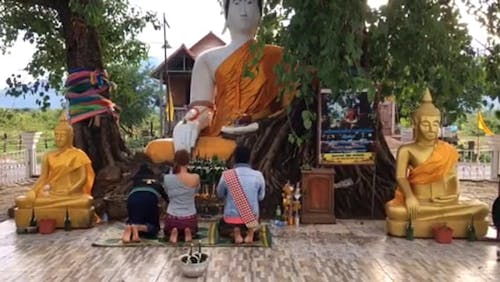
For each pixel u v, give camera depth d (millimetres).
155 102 16922
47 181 5086
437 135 4746
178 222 4430
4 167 8742
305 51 4148
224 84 6055
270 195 5598
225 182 4422
